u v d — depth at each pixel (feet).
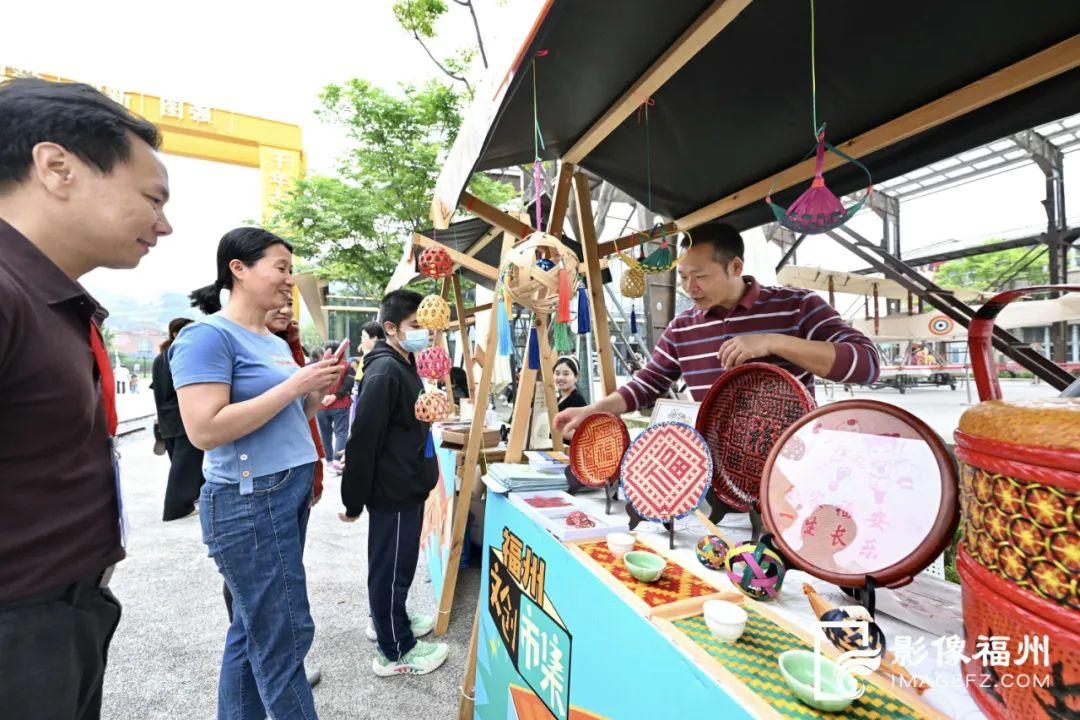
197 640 7.09
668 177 6.79
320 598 8.43
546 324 5.55
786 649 2.01
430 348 5.86
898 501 2.06
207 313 5.46
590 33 4.13
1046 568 1.22
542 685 3.46
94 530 2.64
